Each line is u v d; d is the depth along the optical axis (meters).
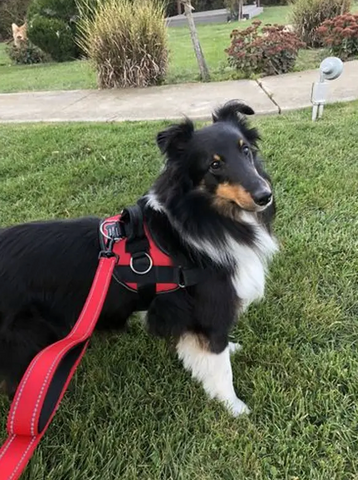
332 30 3.51
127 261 0.81
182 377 0.96
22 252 0.81
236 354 1.00
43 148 2.08
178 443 0.82
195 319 0.83
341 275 1.17
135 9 3.41
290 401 0.87
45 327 0.82
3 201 1.67
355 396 0.87
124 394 0.92
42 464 0.79
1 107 3.16
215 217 0.81
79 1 4.66
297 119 2.25
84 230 0.84
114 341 1.06
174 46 5.75
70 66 5.18
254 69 3.27
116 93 3.25
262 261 0.90
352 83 2.76
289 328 1.04
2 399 0.92
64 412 0.90
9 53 6.36
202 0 11.47
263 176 0.90
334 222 1.39
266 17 8.52
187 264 0.80
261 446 0.81
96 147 2.03
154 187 0.84
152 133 2.13
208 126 0.85
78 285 0.81
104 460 0.81
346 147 1.84
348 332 1.04
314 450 0.79
